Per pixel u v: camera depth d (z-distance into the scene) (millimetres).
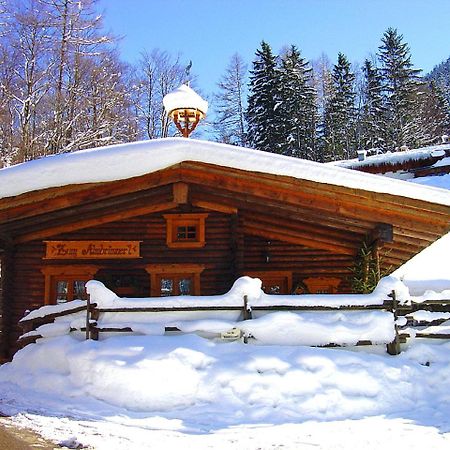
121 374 7125
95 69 25000
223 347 7629
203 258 11719
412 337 7883
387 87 57281
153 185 10359
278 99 45312
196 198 11547
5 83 22688
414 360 7594
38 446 5051
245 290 8141
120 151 9312
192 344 7543
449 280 13336
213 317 8141
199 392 6926
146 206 11711
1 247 11781
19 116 22438
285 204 10773
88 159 9227
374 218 10289
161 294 11648
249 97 47719
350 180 9445
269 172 9469
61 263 11656
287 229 12266
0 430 5582
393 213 10195
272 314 7930
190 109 13531
